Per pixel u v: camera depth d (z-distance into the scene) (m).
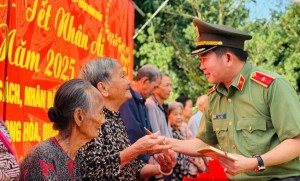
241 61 3.14
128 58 6.48
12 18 3.38
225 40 3.12
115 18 5.77
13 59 3.40
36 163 2.38
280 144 2.96
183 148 3.44
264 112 3.07
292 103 2.98
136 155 3.05
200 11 11.14
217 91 3.23
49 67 3.91
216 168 3.24
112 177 2.99
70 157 2.51
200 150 2.84
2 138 2.24
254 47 10.52
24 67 3.54
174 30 11.56
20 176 2.37
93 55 4.93
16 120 3.42
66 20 4.22
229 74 3.13
